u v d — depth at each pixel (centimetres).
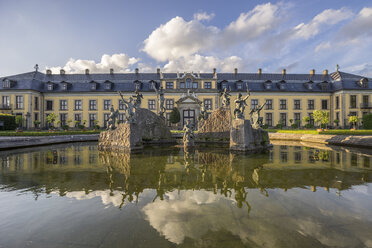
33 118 3809
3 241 288
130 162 864
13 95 3741
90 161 892
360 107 3878
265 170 697
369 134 1802
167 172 671
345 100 3916
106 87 4147
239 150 1255
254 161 878
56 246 277
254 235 297
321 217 349
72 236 299
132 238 292
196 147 1470
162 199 430
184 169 718
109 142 1371
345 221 336
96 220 345
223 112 1772
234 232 305
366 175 623
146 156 1040
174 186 518
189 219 346
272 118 4166
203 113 2000
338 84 4088
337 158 946
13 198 441
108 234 304
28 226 328
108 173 659
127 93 4097
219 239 288
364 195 452
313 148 1376
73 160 920
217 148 1397
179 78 4097
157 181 563
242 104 1334
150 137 1816
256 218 346
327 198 434
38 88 3966
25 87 3797
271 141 2034
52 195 459
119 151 1255
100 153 1162
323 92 4150
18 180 579
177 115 3738
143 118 1792
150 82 4222
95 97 4084
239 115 1321
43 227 325
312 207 388
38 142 1625
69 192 478
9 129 2798
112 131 1371
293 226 321
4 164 823
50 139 1753
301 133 2144
